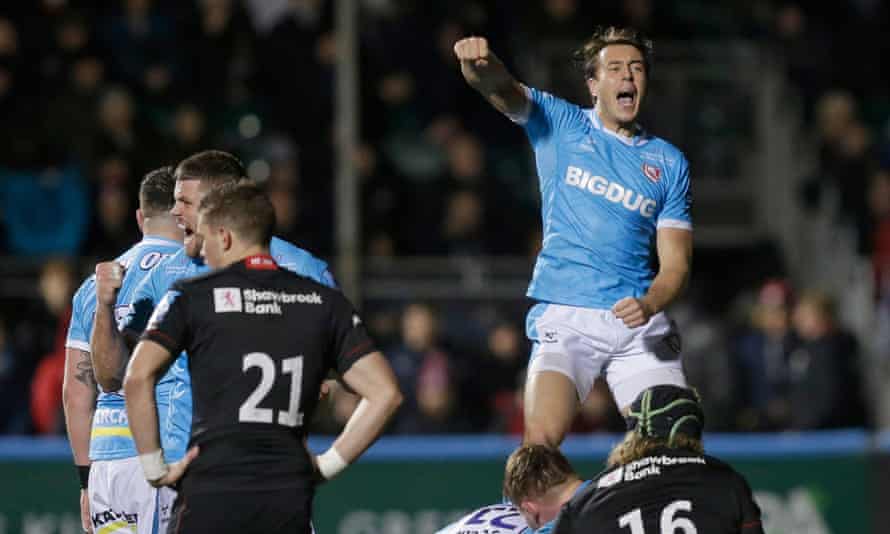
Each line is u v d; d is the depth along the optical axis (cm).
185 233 2209
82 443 2319
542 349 2461
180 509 1831
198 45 5238
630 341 2462
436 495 3744
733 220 5597
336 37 5131
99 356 2097
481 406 4359
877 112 5897
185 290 1870
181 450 2175
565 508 2023
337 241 4797
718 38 5769
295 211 4750
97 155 4744
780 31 5875
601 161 2450
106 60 5138
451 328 4647
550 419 2386
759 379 4434
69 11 5153
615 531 1973
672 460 1994
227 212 1909
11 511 3656
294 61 5166
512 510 2292
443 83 5356
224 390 1844
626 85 2430
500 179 5331
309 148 4972
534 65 5416
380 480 3734
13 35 4950
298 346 1872
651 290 2336
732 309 5200
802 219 5447
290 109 5125
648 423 2027
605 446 3772
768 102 5631
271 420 1848
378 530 3725
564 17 5466
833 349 4381
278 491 1831
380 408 1881
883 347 4834
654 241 2509
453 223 4866
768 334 4469
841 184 5331
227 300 1862
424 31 5384
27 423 4131
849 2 6134
